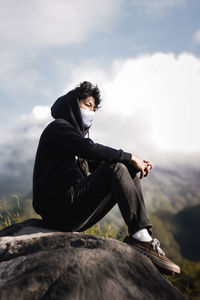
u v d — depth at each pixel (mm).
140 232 2387
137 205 2438
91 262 2121
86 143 2545
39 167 2711
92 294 1956
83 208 2609
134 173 2596
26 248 2391
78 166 2801
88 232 3955
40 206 2705
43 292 1950
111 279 2059
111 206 2836
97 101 3061
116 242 2346
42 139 2730
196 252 100188
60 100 2979
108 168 2535
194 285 4684
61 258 2131
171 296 2143
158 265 2314
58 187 2625
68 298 1902
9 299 1900
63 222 2678
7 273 2127
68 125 2695
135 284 2102
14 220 3898
